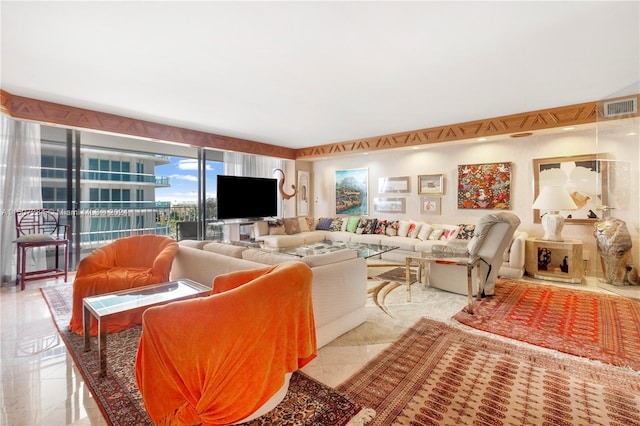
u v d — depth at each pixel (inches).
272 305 58.8
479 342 92.4
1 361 82.7
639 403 63.7
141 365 55.2
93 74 114.8
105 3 73.2
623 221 145.4
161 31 85.8
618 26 84.0
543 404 63.4
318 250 177.5
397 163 245.6
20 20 79.9
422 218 232.2
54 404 64.9
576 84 127.1
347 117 177.2
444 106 156.6
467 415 60.2
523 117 168.4
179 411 53.8
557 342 92.0
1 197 149.6
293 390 68.8
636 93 130.2
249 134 223.6
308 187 300.5
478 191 204.7
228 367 54.0
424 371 76.4
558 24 83.1
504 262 169.6
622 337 95.1
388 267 193.3
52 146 171.0
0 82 123.2
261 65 107.7
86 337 86.7
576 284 155.0
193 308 53.1
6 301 129.1
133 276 109.8
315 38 89.9
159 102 148.2
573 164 171.2
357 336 96.5
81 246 183.9
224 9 75.7
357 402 64.6
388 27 84.3
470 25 83.5
